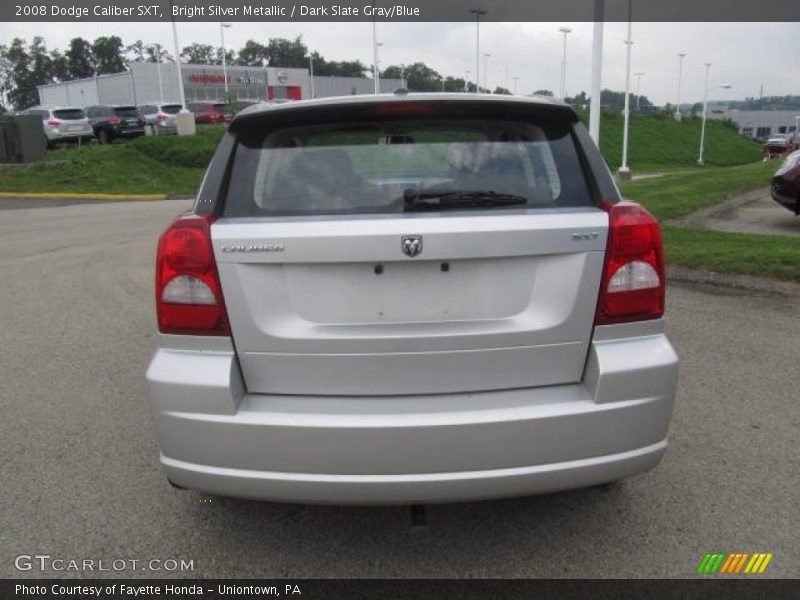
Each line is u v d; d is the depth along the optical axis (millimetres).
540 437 2422
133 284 7926
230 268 2453
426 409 2436
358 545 2920
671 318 5934
